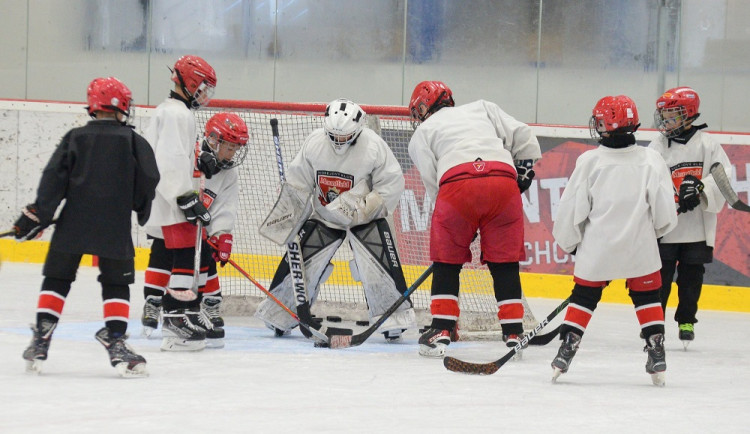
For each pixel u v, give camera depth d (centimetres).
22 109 2970
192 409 944
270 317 1688
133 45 3184
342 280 2528
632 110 1221
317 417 925
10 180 2975
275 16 3158
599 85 3036
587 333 1897
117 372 1173
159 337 1598
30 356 1141
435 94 1516
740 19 2942
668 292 1747
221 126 1540
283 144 2320
